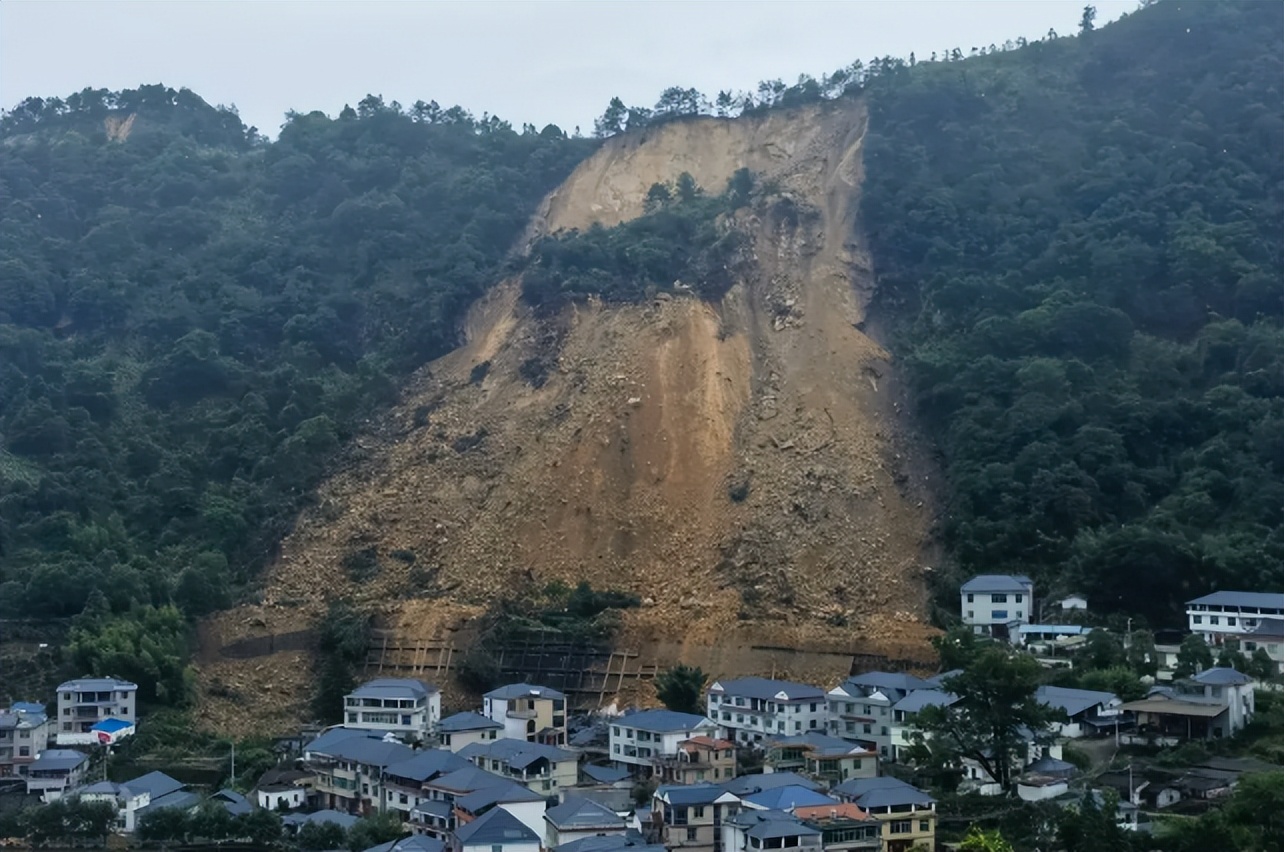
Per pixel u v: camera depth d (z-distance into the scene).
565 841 103.56
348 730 134.12
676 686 141.00
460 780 113.69
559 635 155.50
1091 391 173.00
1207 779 109.12
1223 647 135.75
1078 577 150.38
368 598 166.50
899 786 106.69
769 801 105.62
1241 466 160.50
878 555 161.00
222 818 114.12
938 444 174.12
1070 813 100.88
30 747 128.62
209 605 162.75
